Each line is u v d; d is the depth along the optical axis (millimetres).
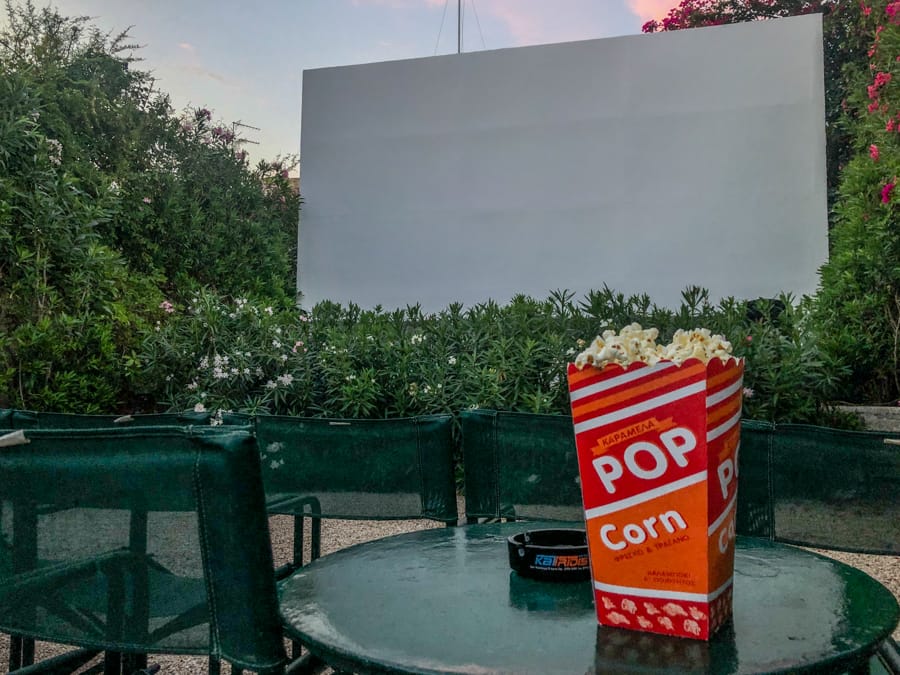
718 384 934
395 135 6762
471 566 1269
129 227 6125
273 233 7863
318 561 1320
